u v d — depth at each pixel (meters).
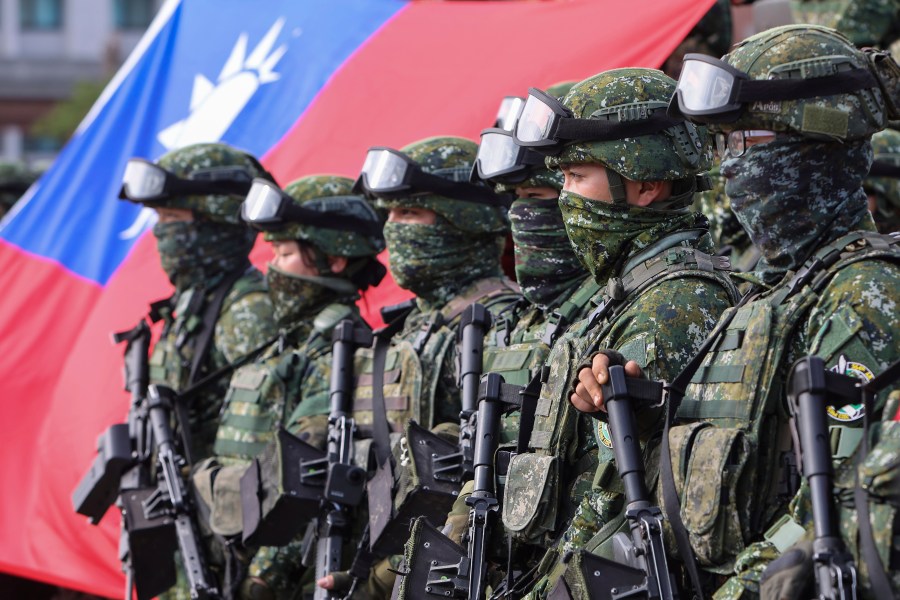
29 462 18.77
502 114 12.79
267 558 12.88
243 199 15.45
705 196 12.74
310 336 13.71
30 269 20.17
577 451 9.12
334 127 17.98
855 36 14.91
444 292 12.45
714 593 7.56
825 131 7.75
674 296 8.53
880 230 13.02
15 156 70.62
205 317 15.20
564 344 9.28
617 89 9.10
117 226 19.80
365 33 18.22
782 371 7.62
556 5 16.27
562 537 8.89
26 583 18.39
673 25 14.67
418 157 12.27
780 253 8.05
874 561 6.52
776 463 7.59
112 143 20.34
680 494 7.64
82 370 18.36
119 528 16.75
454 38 17.28
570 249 10.68
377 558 11.52
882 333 7.20
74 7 69.69
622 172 9.02
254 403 13.40
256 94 19.11
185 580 14.32
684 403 8.03
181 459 13.95
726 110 7.85
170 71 20.20
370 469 11.88
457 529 10.27
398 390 11.87
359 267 14.30
